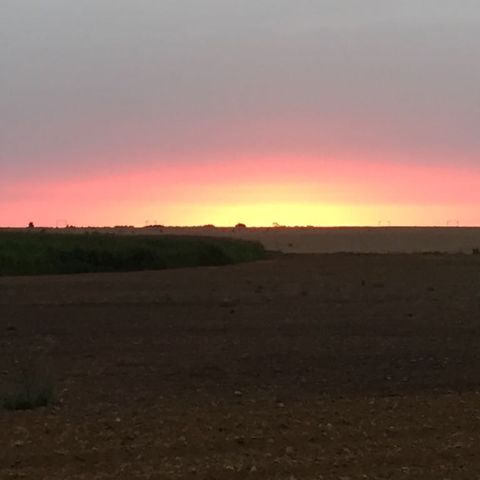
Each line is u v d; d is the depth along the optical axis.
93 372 15.77
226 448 8.93
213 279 41.03
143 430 9.73
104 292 33.69
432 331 21.58
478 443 9.09
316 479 7.74
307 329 22.09
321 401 12.22
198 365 16.53
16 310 27.08
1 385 13.80
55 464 8.36
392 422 10.16
